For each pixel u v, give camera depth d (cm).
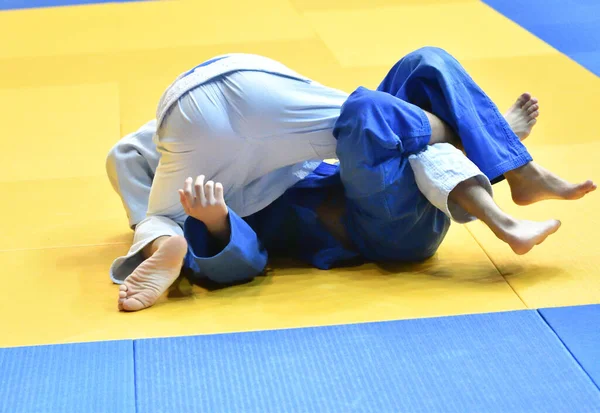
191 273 318
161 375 254
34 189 401
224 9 710
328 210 325
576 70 549
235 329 278
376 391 245
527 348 264
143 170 342
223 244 304
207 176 308
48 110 502
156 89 532
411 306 290
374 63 570
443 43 612
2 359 262
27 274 319
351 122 289
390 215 300
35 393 246
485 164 299
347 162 294
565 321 277
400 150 291
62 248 342
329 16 683
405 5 713
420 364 257
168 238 293
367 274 316
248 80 299
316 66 565
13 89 536
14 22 685
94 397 245
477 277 310
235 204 320
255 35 638
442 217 312
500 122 308
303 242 330
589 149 428
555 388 246
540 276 309
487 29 645
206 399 243
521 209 364
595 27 645
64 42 630
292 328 277
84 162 432
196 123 297
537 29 647
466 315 282
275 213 328
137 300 291
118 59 589
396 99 293
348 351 264
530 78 536
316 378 251
